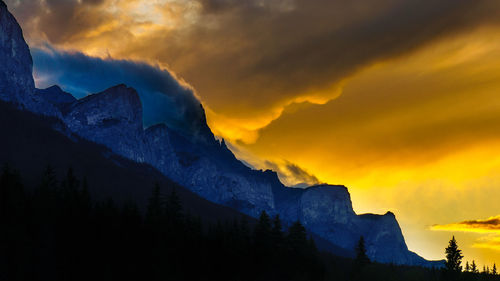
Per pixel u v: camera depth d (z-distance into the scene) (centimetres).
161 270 12644
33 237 11650
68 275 11400
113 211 13338
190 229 14625
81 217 12612
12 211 11794
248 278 14162
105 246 12250
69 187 14100
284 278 14638
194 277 13250
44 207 12488
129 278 12069
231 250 14300
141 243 12812
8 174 12556
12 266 10788
